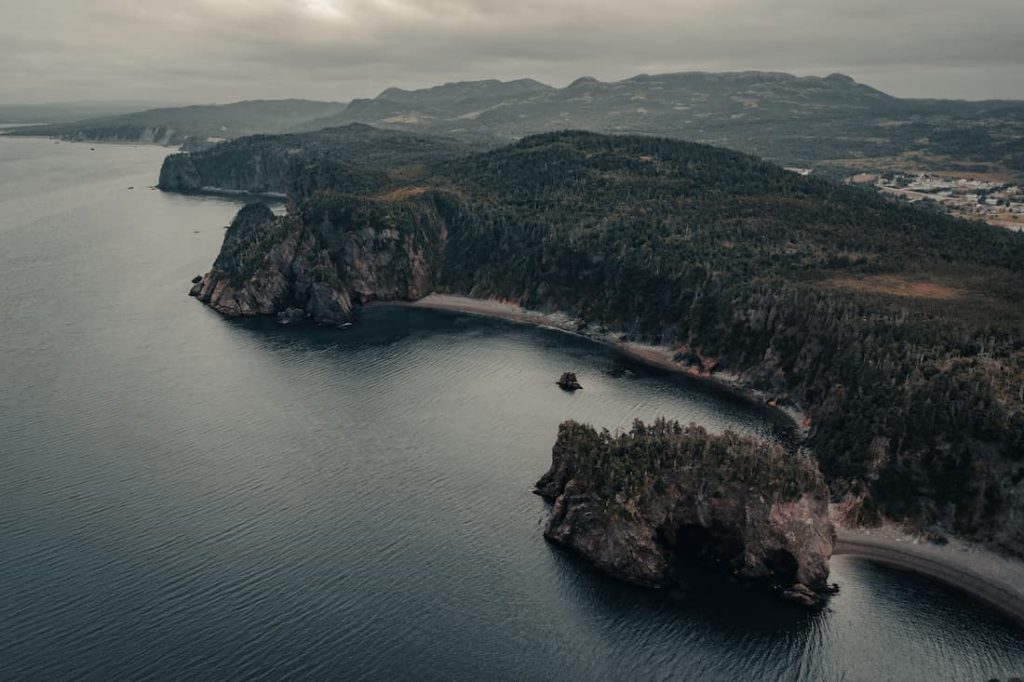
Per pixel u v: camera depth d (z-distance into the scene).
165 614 101.00
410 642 97.75
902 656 98.38
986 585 113.06
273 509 127.81
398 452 151.12
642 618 103.69
